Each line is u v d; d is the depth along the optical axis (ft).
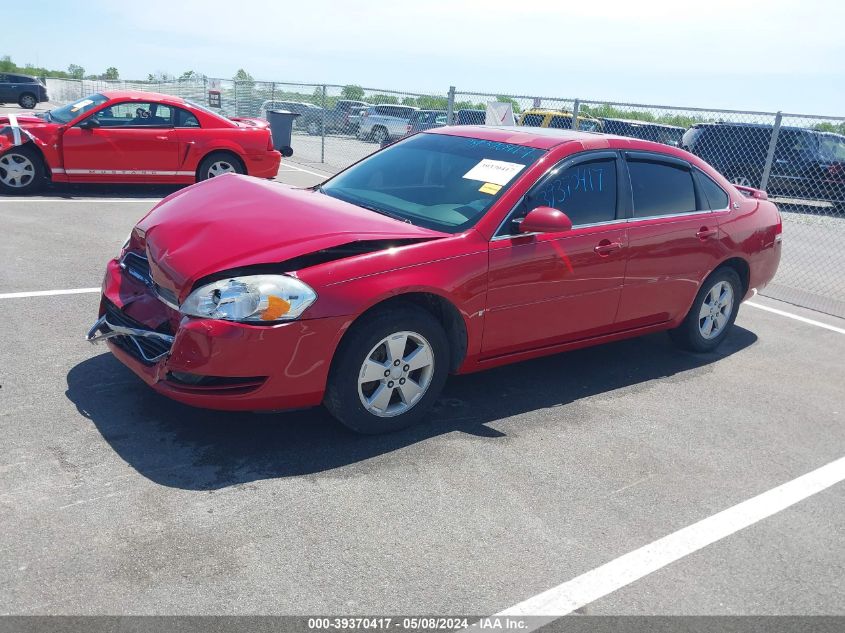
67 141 33.78
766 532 11.50
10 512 10.16
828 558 10.98
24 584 8.83
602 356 18.75
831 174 50.49
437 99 49.32
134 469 11.51
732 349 20.22
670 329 18.71
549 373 17.22
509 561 10.17
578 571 10.11
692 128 56.39
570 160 15.33
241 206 13.75
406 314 12.71
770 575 10.43
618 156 16.28
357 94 51.80
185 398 11.80
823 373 18.89
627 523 11.37
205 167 37.09
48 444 11.96
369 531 10.53
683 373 18.03
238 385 11.71
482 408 14.93
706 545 11.00
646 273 16.43
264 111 62.18
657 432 14.61
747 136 53.62
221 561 9.61
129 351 12.85
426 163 16.10
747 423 15.43
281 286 11.59
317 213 13.39
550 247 14.46
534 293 14.43
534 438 13.84
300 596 9.11
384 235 12.77
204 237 12.64
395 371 12.97
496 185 14.55
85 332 16.84
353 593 9.24
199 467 11.75
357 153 51.85
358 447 12.85
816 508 12.35
